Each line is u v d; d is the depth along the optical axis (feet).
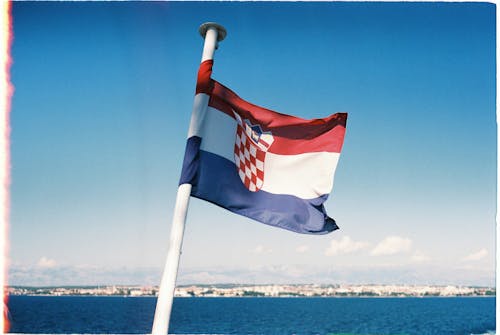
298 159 16.30
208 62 15.62
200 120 14.93
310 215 15.87
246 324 222.89
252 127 16.20
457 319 164.96
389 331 209.36
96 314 164.35
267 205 15.71
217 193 14.92
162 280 13.28
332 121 16.55
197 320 217.77
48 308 184.14
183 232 13.94
